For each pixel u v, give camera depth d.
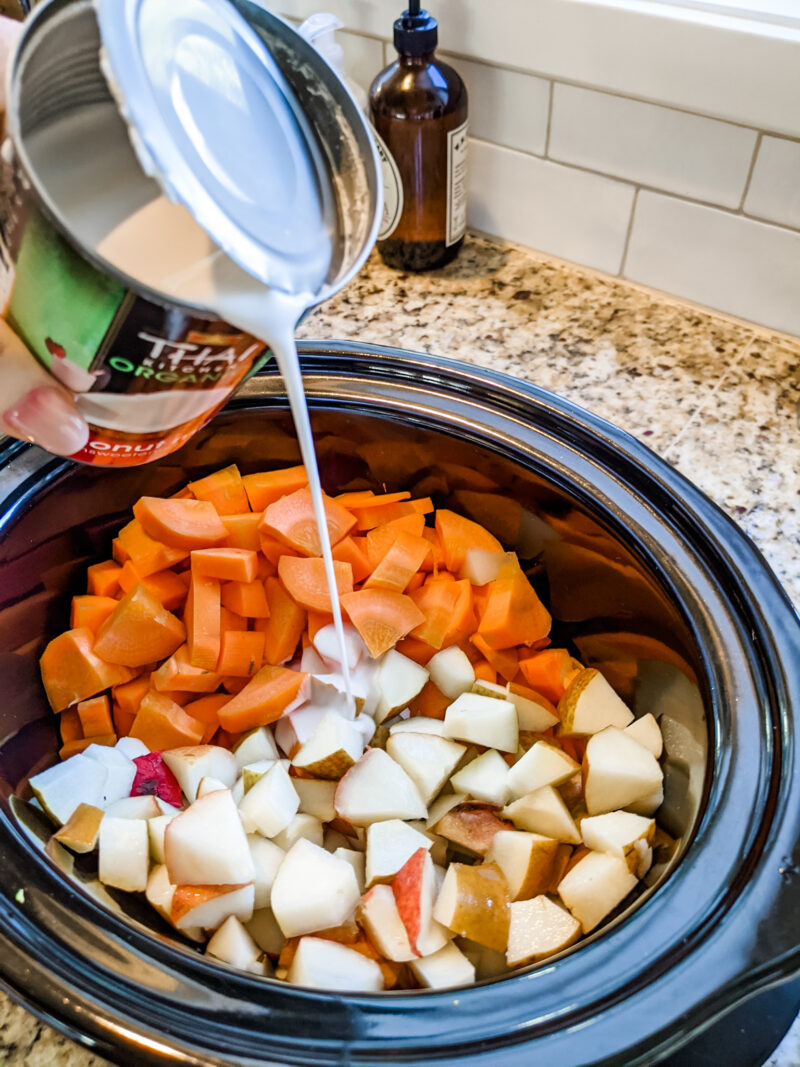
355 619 0.78
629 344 0.91
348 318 0.95
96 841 0.63
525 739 0.78
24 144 0.38
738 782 0.52
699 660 0.60
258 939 0.64
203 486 0.82
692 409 0.84
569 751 0.76
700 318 0.94
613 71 0.85
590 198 0.95
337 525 0.82
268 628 0.82
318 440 0.82
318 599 0.79
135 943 0.46
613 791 0.67
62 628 0.80
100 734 0.77
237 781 0.74
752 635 0.59
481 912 0.60
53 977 0.44
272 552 0.83
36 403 0.46
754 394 0.85
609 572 0.72
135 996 0.44
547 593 0.83
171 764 0.72
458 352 0.91
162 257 0.41
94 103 0.40
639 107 0.86
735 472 0.78
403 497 0.86
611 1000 0.43
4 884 0.47
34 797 0.65
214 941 0.60
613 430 0.74
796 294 0.88
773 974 0.44
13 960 0.44
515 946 0.61
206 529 0.79
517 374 0.88
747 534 0.70
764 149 0.81
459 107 0.91
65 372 0.44
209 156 0.41
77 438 0.48
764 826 0.50
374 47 1.02
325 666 0.80
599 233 0.97
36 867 0.49
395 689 0.78
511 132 0.96
